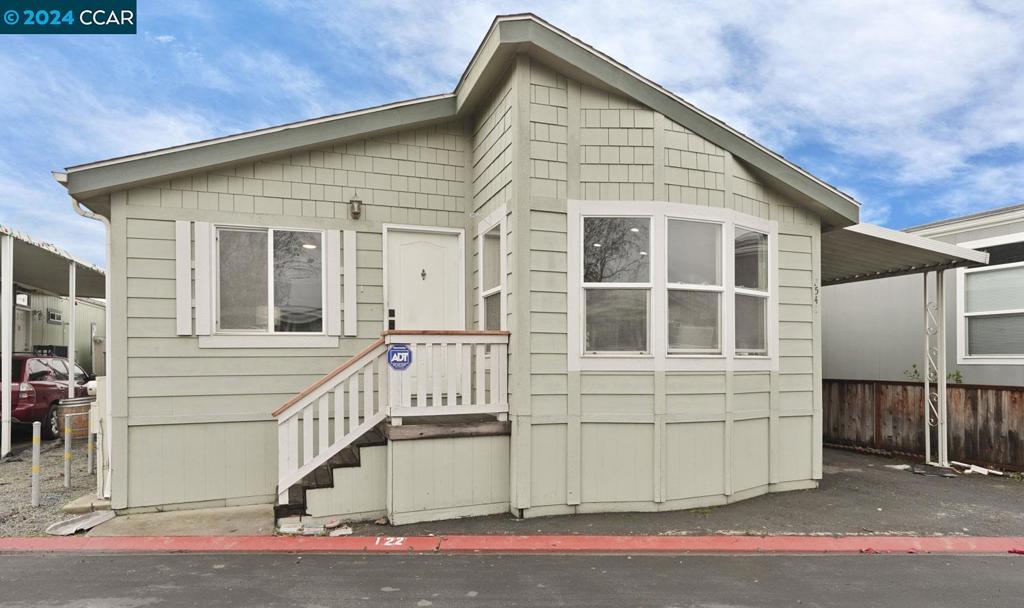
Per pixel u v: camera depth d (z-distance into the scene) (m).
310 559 4.56
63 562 4.50
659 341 5.84
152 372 5.91
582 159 5.85
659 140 5.95
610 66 5.80
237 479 6.12
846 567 4.50
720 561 4.59
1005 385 8.76
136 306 5.88
